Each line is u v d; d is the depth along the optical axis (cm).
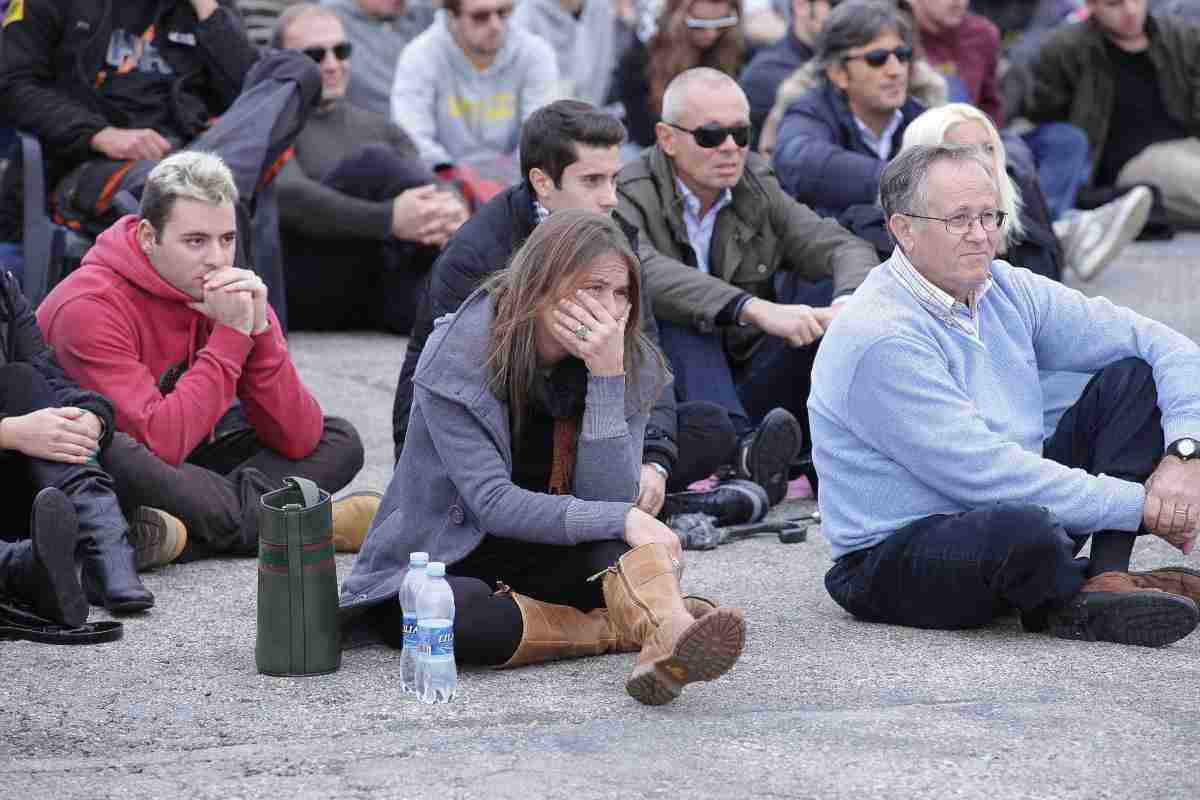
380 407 1209
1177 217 1830
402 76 1623
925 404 679
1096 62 1791
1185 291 1500
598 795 504
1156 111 1809
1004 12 2358
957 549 671
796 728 564
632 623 600
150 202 815
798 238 1013
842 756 535
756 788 508
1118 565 687
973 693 608
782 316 945
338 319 1530
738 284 1012
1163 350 706
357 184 1423
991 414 698
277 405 855
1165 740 548
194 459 881
